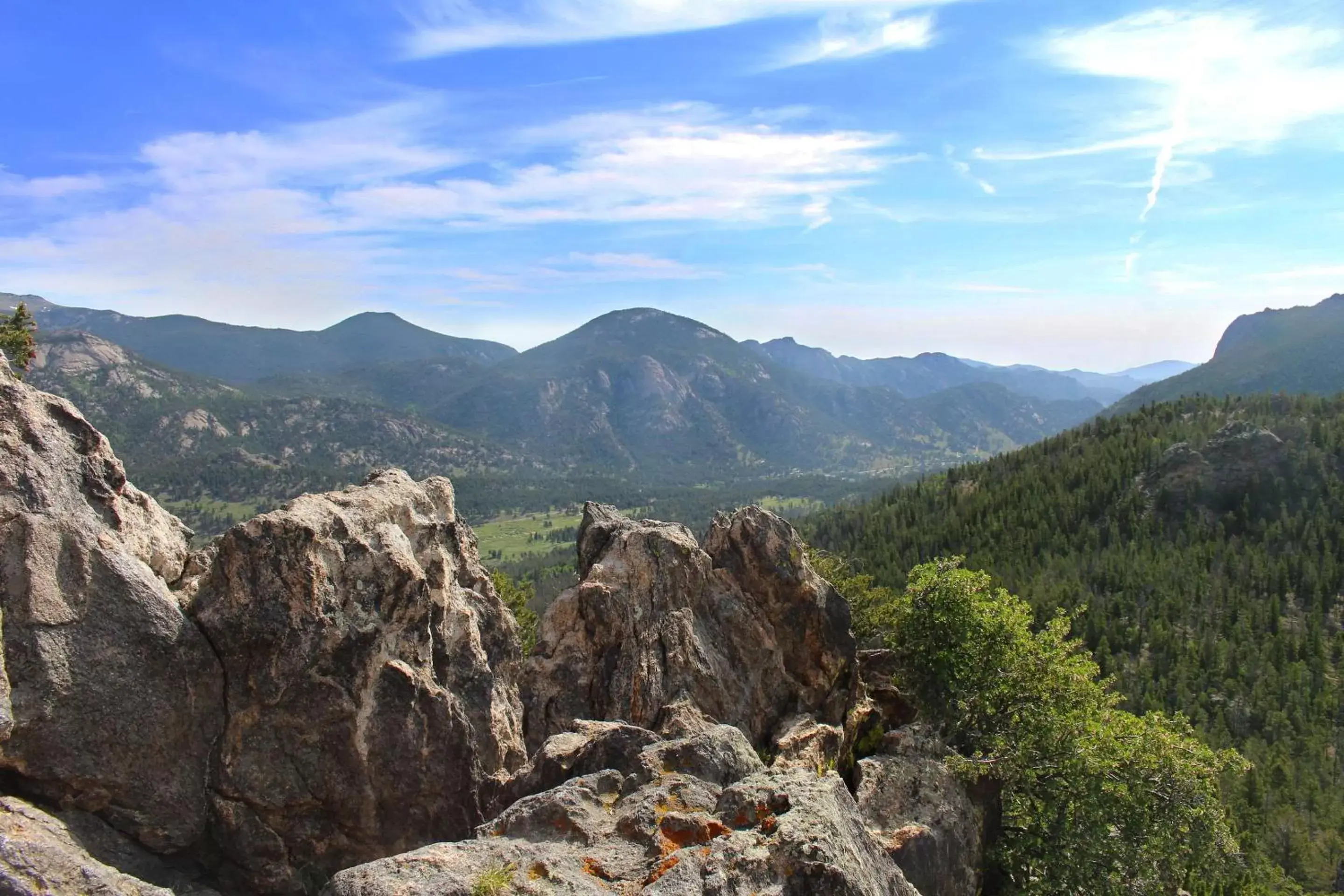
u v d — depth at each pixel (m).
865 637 47.75
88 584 18.70
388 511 25.28
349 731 21.17
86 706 18.14
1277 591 140.38
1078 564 160.12
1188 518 166.38
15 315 57.06
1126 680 117.69
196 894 19.28
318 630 20.98
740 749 19.41
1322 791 90.62
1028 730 34.16
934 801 30.00
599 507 41.81
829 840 14.52
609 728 23.75
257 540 20.62
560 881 13.97
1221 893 45.38
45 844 14.90
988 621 36.19
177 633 19.59
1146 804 33.34
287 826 20.64
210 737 19.98
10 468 18.75
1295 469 170.62
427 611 23.59
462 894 13.45
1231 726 107.56
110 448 21.27
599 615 33.22
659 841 15.28
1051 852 31.81
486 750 25.20
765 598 35.53
